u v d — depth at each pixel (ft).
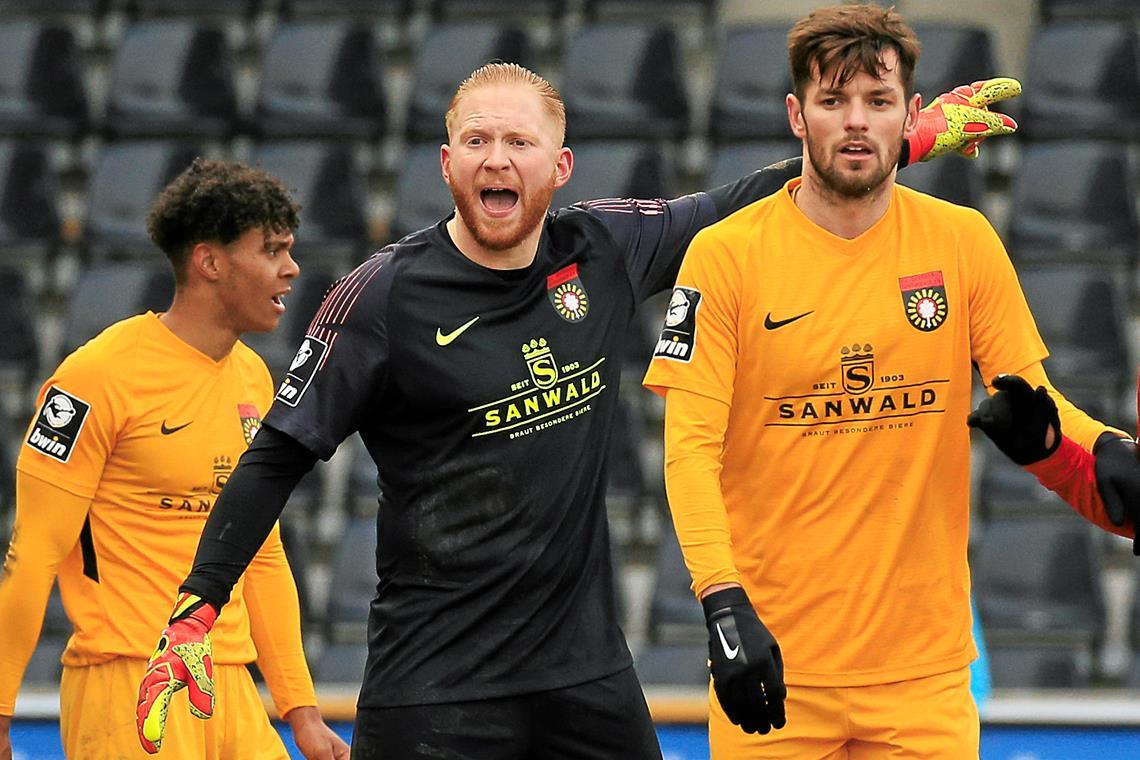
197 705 37.29
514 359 39.09
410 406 39.06
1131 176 103.19
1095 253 101.19
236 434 46.44
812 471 40.47
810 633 41.19
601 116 108.27
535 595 39.22
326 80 110.83
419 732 39.42
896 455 40.29
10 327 101.60
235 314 45.83
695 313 40.32
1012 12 116.16
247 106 115.85
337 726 61.21
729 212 43.21
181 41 111.65
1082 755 58.59
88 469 44.60
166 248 45.60
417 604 39.60
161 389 45.24
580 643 39.65
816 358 39.96
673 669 82.94
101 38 117.60
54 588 90.84
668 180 103.76
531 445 39.06
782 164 44.60
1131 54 107.96
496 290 39.19
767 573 41.34
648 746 40.60
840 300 40.04
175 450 45.21
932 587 40.93
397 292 38.88
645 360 99.19
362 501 94.53
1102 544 93.20
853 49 37.99
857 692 41.11
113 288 100.78
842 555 40.63
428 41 110.93
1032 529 88.33
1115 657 88.07
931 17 116.47
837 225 40.09
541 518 39.11
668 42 109.09
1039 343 40.93
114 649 44.91
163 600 45.29
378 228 107.34
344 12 117.19
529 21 115.44
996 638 87.04
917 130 42.50
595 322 40.19
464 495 39.06
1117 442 37.91
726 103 107.76
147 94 110.93
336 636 87.56
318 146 106.32
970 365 40.91
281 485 38.96
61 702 46.42
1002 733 59.11
